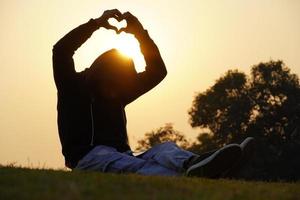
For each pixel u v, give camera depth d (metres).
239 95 80.81
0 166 8.70
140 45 10.71
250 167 74.31
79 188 6.89
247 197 7.09
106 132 9.88
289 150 77.44
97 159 9.44
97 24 10.15
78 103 9.81
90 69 10.12
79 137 9.77
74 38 9.86
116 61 10.20
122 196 6.68
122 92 10.20
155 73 10.63
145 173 9.17
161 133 81.19
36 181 7.30
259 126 78.44
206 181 8.18
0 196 6.55
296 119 79.38
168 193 6.98
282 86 79.81
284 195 7.43
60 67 9.80
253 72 81.94
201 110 80.88
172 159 9.16
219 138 80.31
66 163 9.90
